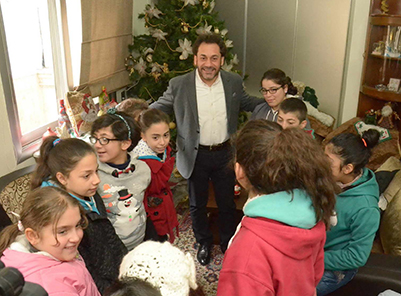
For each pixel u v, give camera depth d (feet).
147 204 6.42
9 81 7.23
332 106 14.14
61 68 9.29
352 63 13.38
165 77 11.20
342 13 12.87
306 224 2.93
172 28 11.28
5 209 5.67
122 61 11.33
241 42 14.62
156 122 6.17
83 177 4.35
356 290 5.36
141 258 2.66
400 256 5.62
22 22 8.02
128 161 5.58
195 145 7.59
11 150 7.39
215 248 8.74
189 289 2.83
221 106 7.61
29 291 1.73
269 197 2.99
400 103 12.32
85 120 8.66
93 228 4.49
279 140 2.90
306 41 13.71
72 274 3.48
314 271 3.43
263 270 2.82
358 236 4.85
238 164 3.22
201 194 8.01
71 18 9.59
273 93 7.17
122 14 10.77
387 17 11.34
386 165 8.29
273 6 13.75
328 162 2.96
